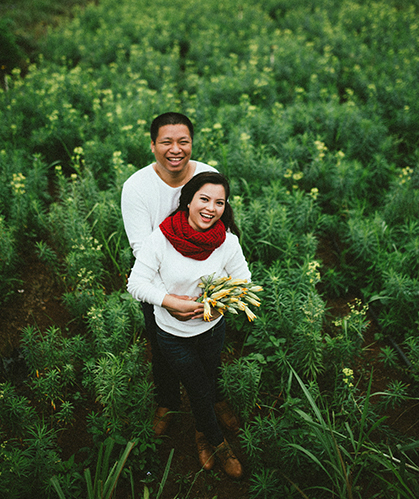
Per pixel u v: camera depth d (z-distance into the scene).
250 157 4.98
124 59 9.04
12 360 3.26
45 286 3.93
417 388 3.21
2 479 2.27
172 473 2.74
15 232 4.07
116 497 2.62
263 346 3.27
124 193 2.33
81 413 3.01
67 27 10.48
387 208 4.62
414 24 10.86
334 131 6.07
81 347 3.15
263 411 3.08
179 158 2.19
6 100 6.67
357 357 3.47
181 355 2.30
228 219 2.29
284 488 2.53
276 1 12.72
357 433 2.82
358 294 4.10
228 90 7.19
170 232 2.06
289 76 8.21
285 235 4.04
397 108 7.01
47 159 5.57
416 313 3.60
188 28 11.02
